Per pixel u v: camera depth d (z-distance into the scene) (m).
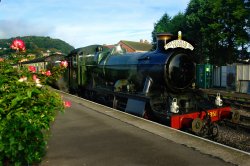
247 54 42.41
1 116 4.51
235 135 10.49
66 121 9.84
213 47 42.06
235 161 5.93
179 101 11.19
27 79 4.98
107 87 14.84
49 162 5.87
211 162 5.89
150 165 5.76
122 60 13.80
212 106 11.16
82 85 18.55
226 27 40.06
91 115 10.91
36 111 4.75
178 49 11.31
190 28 45.53
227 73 28.64
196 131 9.52
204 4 41.69
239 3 37.38
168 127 8.80
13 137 4.36
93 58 17.20
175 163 5.85
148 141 7.38
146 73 11.68
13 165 4.85
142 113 10.83
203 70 30.53
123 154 6.39
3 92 4.67
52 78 5.52
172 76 10.96
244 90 24.66
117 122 9.65
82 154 6.39
